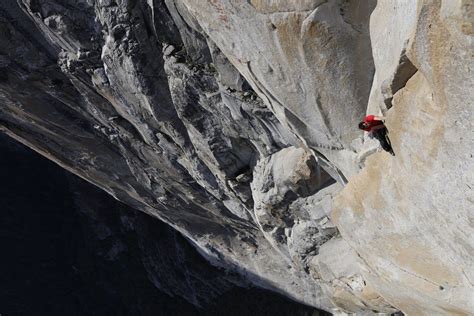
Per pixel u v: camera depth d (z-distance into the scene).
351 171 14.19
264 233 24.14
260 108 16.66
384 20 10.34
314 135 14.51
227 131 19.22
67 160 29.58
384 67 10.65
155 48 18.36
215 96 17.89
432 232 11.02
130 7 17.55
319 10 11.20
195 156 22.03
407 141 10.41
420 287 12.51
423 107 9.62
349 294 21.31
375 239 13.44
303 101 13.41
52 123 26.09
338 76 12.04
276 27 12.22
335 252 20.88
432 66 8.77
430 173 10.11
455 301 11.44
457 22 7.82
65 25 19.36
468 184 9.17
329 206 18.50
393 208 12.02
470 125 8.59
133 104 21.25
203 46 16.73
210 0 13.25
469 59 8.02
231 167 20.89
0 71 22.72
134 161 26.36
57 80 23.00
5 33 21.05
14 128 28.19
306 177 18.16
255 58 13.59
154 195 29.02
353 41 11.39
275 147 18.72
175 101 19.02
